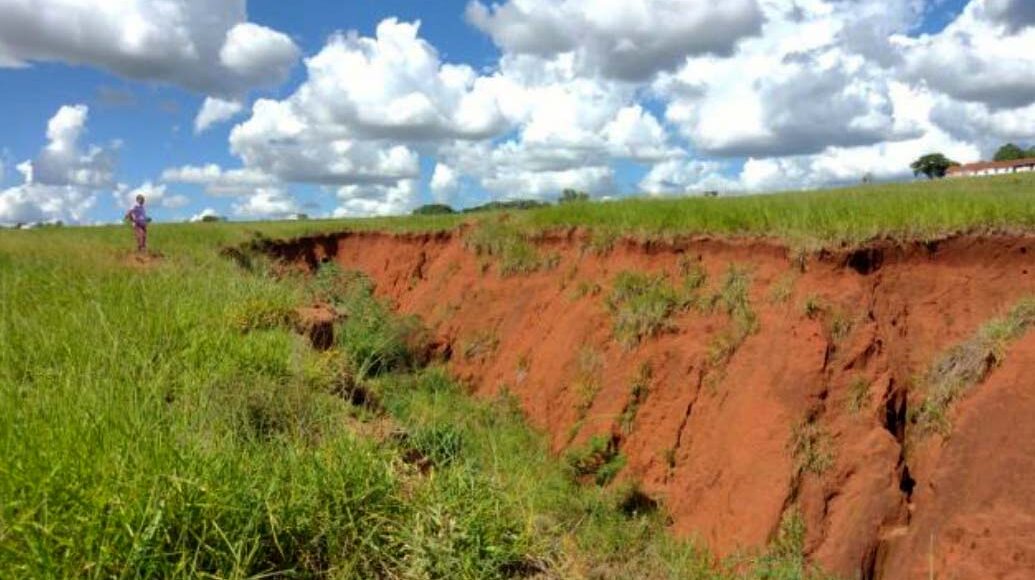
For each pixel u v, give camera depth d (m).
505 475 7.23
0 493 4.01
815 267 11.65
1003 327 9.54
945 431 9.38
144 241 21.42
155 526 3.78
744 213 14.10
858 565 8.77
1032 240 10.38
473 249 22.83
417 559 4.45
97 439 4.65
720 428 11.28
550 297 17.86
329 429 5.87
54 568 3.58
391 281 27.17
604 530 9.73
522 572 4.82
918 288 10.93
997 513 7.92
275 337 8.65
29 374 6.66
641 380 12.95
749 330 11.97
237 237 28.91
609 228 17.14
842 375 10.38
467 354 19.03
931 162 61.34
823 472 9.77
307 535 4.39
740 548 9.57
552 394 14.78
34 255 15.01
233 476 4.42
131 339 7.52
